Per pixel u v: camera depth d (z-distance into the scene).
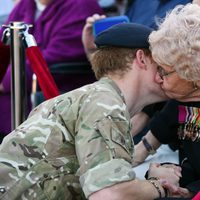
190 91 6.85
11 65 9.19
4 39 9.27
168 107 8.36
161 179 7.00
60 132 6.28
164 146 9.49
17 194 6.35
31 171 6.32
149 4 11.12
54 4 13.56
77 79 13.12
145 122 9.36
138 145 8.81
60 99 6.48
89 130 6.05
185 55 6.40
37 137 6.36
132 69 6.68
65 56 13.13
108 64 6.74
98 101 6.19
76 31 13.25
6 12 17.84
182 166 7.74
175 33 6.43
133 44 6.64
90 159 5.95
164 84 6.73
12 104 9.33
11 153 6.42
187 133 7.46
